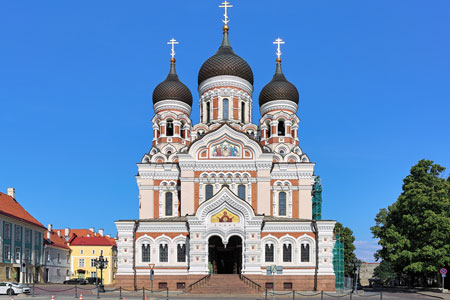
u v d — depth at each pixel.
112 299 49.56
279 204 70.44
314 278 61.31
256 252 60.34
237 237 65.81
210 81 78.12
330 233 62.09
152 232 63.53
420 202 65.19
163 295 54.44
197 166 68.19
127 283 62.12
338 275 71.00
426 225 63.81
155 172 71.31
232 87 77.81
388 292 67.56
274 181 70.62
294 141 76.56
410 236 68.06
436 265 64.44
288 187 70.50
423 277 82.69
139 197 71.12
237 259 65.88
